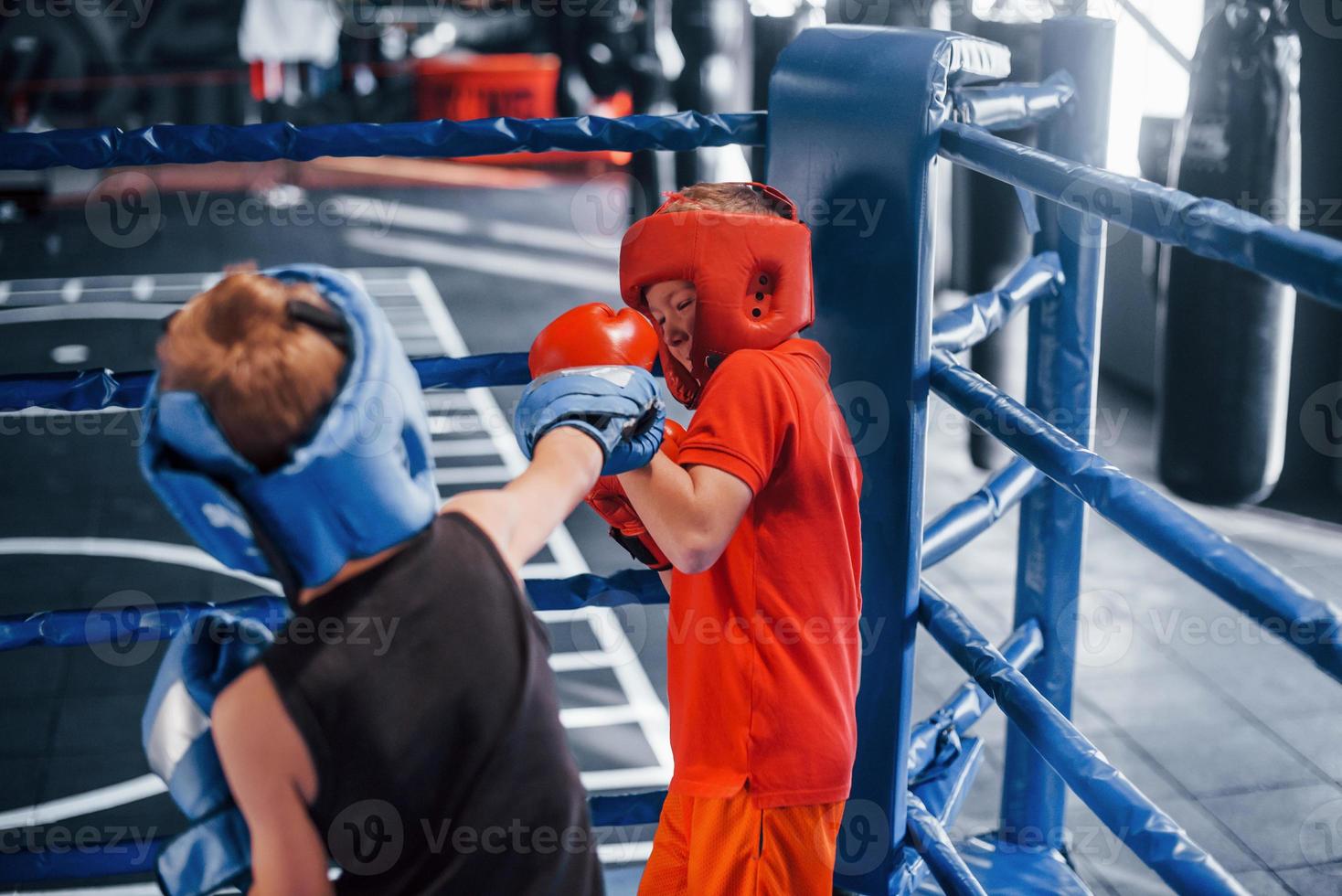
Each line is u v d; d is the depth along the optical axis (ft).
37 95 34.73
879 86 4.65
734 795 4.32
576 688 12.43
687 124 5.16
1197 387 10.43
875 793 5.25
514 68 35.96
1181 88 18.89
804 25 7.70
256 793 2.75
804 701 4.31
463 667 2.92
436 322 24.66
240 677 2.78
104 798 10.65
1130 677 12.34
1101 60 5.63
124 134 4.75
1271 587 3.20
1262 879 9.37
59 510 16.88
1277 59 8.72
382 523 2.83
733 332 4.24
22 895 9.18
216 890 2.92
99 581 14.83
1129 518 3.64
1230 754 11.09
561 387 3.49
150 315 24.59
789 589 4.28
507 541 3.13
